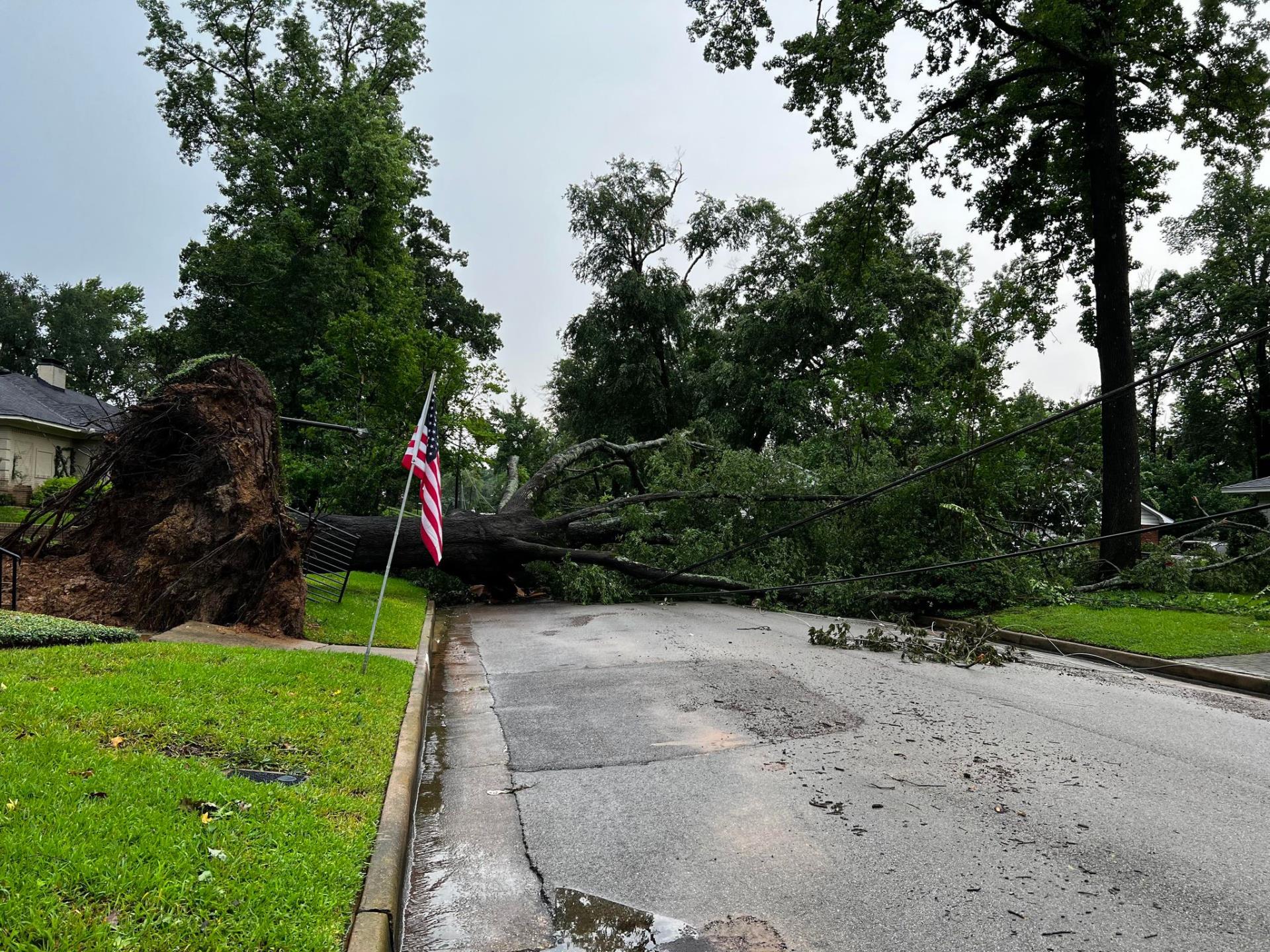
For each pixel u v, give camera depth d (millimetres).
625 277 34312
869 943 3076
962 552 14914
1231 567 14906
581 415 36938
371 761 4691
